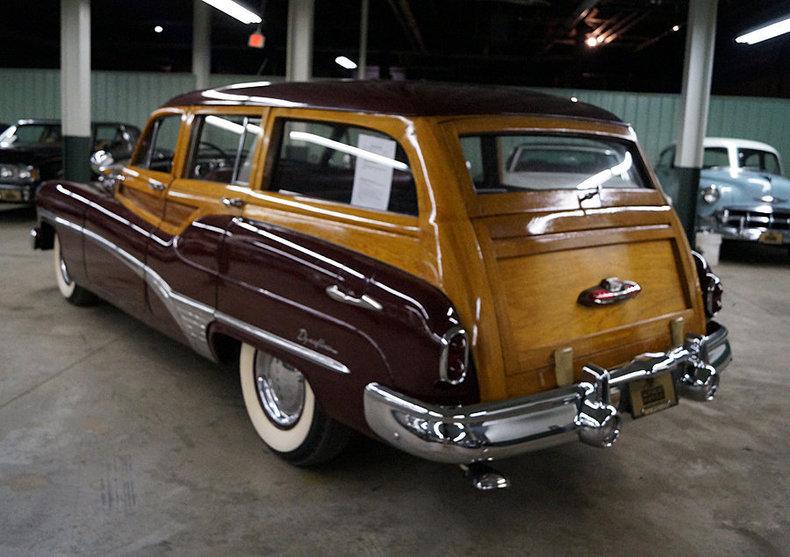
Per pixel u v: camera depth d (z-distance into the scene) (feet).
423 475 11.20
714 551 9.46
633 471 11.63
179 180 13.15
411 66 76.07
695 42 31.86
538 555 9.25
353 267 9.35
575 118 10.65
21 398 13.26
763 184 31.53
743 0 45.06
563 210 9.79
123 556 8.82
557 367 9.30
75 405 13.08
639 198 10.97
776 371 16.78
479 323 8.62
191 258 12.01
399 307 8.69
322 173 10.52
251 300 10.74
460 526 9.84
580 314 9.78
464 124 9.42
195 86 48.93
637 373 9.80
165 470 10.96
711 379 10.53
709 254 31.35
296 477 10.95
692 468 11.79
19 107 50.98
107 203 15.33
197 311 11.98
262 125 11.45
